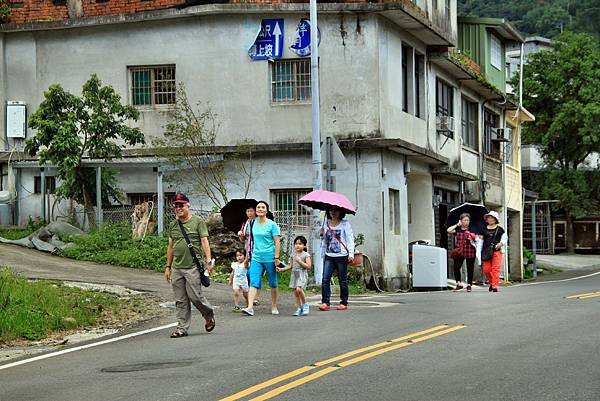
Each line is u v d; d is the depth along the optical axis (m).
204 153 29.36
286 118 29.83
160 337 14.73
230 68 30.22
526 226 66.19
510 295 21.80
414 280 29.25
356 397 9.22
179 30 30.67
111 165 29.17
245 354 12.27
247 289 18.55
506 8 94.50
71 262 25.97
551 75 61.97
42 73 31.83
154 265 25.48
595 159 69.88
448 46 33.78
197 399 9.38
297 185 29.66
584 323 14.93
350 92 29.47
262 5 29.64
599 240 66.62
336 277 27.02
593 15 84.50
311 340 13.41
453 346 12.43
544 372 10.44
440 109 35.62
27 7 32.09
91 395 9.91
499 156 43.81
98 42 31.39
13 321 15.28
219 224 26.03
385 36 30.00
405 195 31.39
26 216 31.42
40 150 31.08
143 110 30.78
